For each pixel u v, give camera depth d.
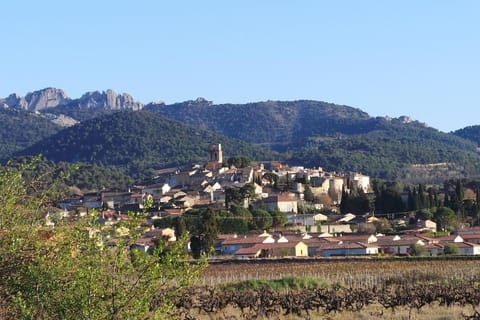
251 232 195.12
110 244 22.66
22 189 24.02
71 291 21.83
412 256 132.50
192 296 66.06
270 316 56.69
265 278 91.38
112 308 21.77
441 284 76.25
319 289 68.69
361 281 87.38
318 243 160.12
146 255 22.61
